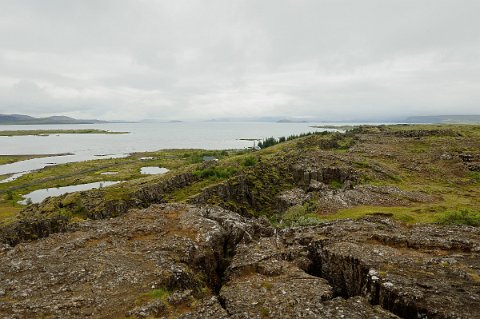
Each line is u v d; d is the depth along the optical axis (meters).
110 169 188.75
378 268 24.06
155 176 128.38
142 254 28.95
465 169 86.06
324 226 36.16
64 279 24.72
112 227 35.66
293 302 20.95
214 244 32.44
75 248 30.86
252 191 96.19
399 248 28.94
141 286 23.66
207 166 130.88
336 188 72.25
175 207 43.34
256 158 139.00
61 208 89.44
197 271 28.89
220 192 92.19
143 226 35.53
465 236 30.20
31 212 90.06
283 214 57.56
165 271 25.53
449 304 18.94
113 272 25.62
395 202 56.41
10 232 62.88
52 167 194.50
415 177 80.88
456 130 155.38
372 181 74.25
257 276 25.86
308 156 104.06
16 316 20.08
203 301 22.31
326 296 22.19
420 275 22.67
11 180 165.50
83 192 97.69
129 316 20.02
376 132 173.38
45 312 20.50
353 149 113.94
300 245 31.64
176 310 21.36
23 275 25.61
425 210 50.88
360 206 54.50
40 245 31.75
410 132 148.75
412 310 19.33
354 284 25.70
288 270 26.27
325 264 28.23
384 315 19.02
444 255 26.78
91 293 22.73
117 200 89.56
